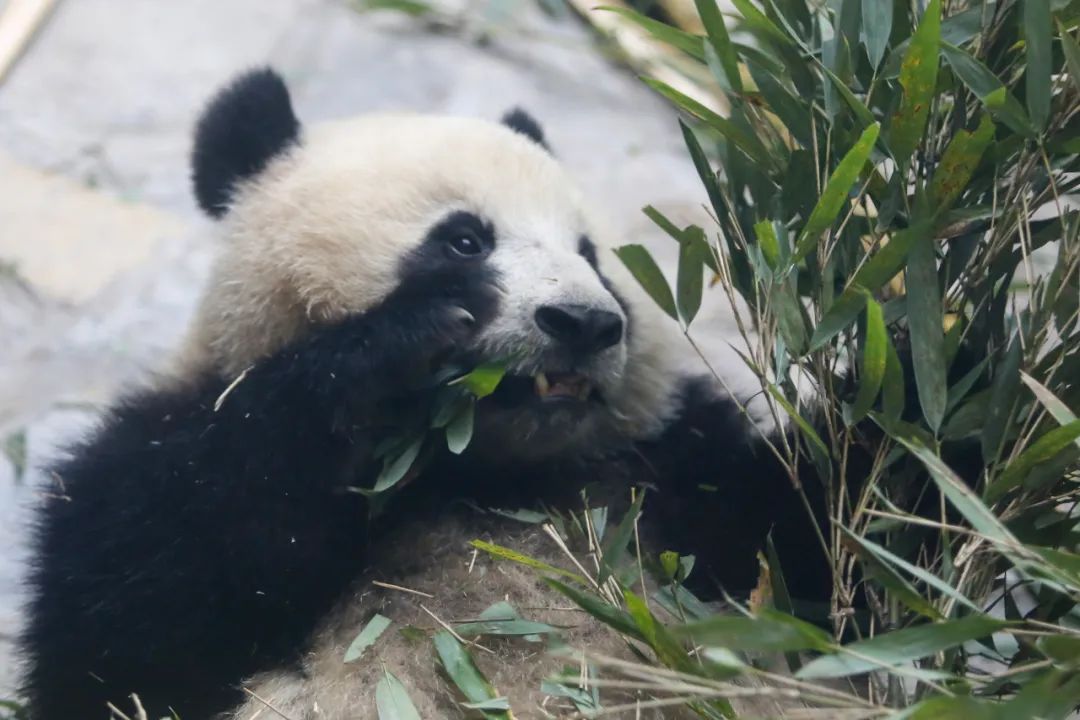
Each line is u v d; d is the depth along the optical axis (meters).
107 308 12.41
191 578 6.41
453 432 6.20
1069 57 5.32
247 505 6.41
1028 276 5.87
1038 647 4.48
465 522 6.83
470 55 15.46
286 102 7.77
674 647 4.91
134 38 15.84
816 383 6.23
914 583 5.61
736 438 7.62
